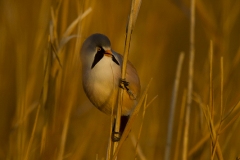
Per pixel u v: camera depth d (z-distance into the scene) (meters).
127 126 5.64
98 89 6.19
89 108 9.27
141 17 10.55
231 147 8.09
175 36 12.22
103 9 9.13
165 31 11.09
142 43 10.10
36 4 10.42
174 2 9.38
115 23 9.14
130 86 6.35
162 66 10.70
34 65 8.12
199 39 12.56
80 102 9.84
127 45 5.77
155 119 9.24
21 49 8.73
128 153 8.75
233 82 9.01
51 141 7.34
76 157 8.07
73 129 9.18
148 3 10.82
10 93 10.42
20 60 8.56
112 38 9.08
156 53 10.07
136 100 6.45
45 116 7.17
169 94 10.99
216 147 6.02
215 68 9.28
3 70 10.34
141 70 9.71
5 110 10.31
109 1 9.19
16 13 10.38
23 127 7.68
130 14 5.73
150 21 10.38
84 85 6.33
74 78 7.38
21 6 10.55
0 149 9.24
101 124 9.00
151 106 9.70
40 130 8.20
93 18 9.10
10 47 10.37
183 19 12.38
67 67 7.34
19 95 8.36
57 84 7.24
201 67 11.79
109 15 9.12
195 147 6.98
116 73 6.16
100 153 8.80
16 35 9.47
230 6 10.17
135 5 5.72
